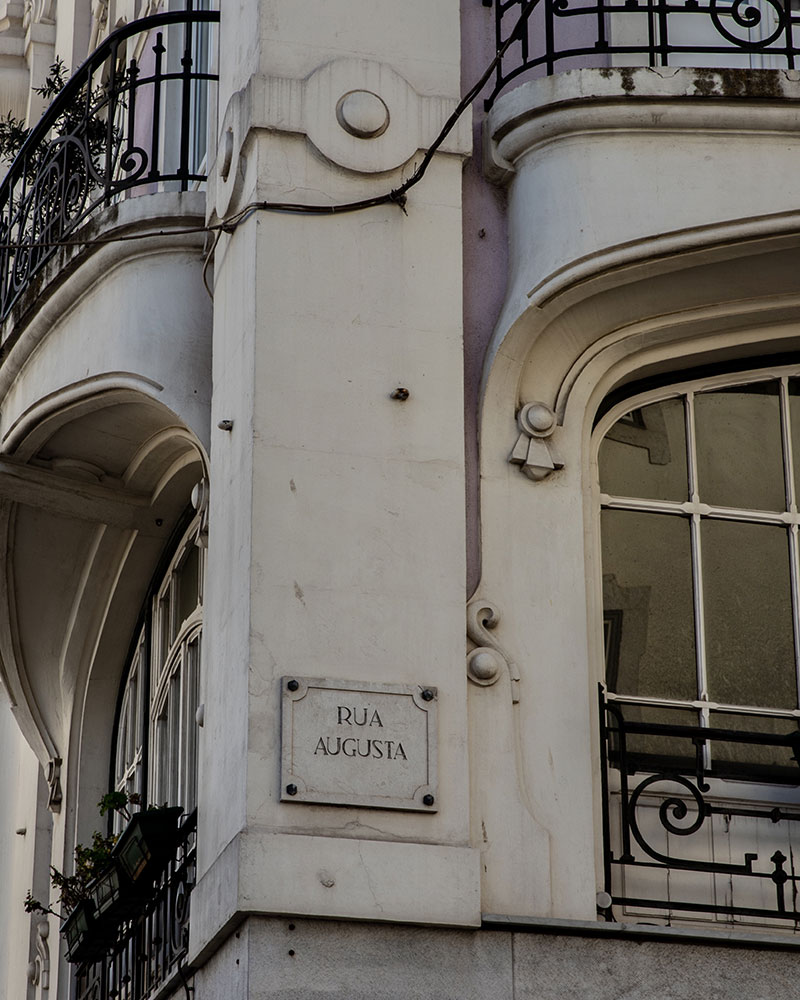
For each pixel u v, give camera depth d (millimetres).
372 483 9758
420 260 10164
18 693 14484
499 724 9742
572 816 9711
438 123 10375
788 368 11008
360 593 9578
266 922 8992
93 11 16984
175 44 13898
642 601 10547
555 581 10078
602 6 10406
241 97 10297
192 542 13055
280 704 9289
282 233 10008
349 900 9047
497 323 10320
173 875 11008
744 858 10125
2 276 12750
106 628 14242
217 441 10320
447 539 9773
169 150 13695
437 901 9156
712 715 10406
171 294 11289
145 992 11266
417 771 9359
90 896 11602
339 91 10250
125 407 11914
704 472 10828
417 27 10523
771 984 9477
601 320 10414
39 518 13422
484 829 9562
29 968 15531
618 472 10727
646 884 9984
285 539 9555
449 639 9625
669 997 9359
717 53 10836
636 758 10234
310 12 10398
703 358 10844
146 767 13711
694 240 10102
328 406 9820
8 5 18844
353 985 9000
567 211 10188
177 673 13195
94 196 13172
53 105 12242
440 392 9992
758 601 10648
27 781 16422
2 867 17344
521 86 10359
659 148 10242
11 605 13953
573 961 9320
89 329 11648
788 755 10406
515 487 10172
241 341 10055
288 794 9141
